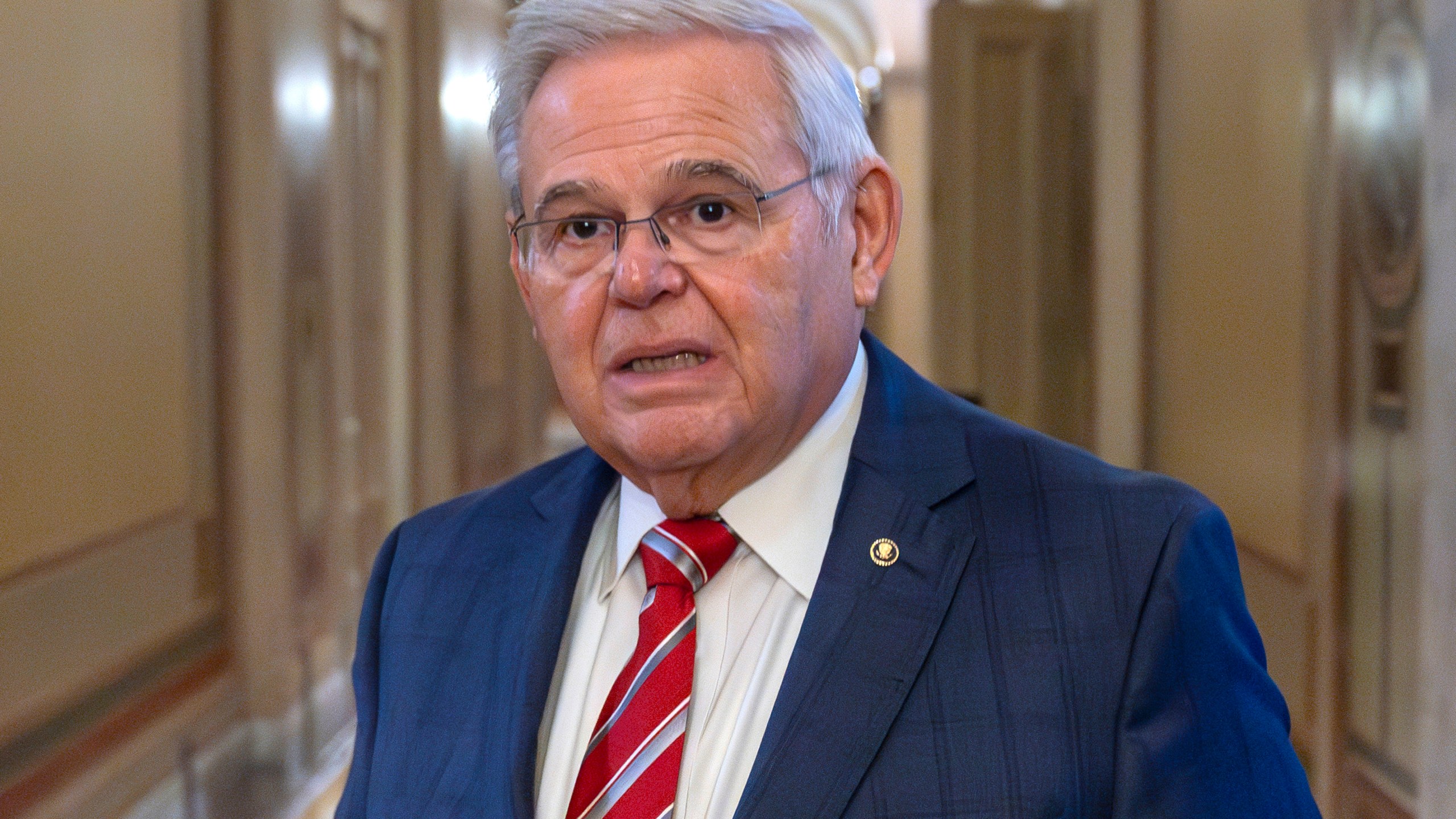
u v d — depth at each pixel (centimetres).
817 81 91
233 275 297
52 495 212
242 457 299
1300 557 265
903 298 952
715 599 94
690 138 86
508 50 94
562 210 90
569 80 89
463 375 498
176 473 266
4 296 197
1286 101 275
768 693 89
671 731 88
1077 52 454
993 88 487
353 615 376
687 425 87
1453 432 191
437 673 103
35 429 205
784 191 88
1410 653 205
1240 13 311
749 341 87
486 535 111
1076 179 457
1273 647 284
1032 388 488
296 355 325
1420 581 202
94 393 229
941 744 81
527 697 94
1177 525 86
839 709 83
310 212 342
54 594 211
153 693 250
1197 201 349
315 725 320
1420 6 204
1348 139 236
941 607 86
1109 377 412
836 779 81
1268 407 288
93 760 221
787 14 91
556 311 92
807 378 91
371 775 102
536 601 100
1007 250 490
